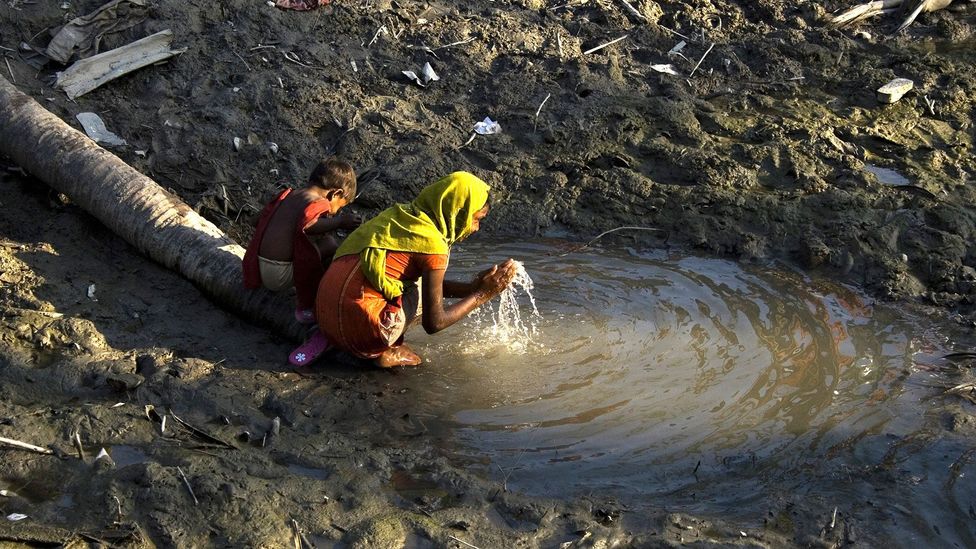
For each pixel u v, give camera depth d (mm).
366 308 4988
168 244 5816
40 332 5172
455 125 7434
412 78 7695
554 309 5973
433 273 5004
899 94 7781
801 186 6992
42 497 4203
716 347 5625
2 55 7188
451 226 5098
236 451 4543
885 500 4410
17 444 4383
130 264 5953
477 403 5098
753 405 5105
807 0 8867
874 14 8820
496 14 8344
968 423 4883
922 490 4457
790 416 5020
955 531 4242
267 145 7098
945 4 8844
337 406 4988
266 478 4395
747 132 7488
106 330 5363
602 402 5129
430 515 4250
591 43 8234
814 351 5590
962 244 6449
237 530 4078
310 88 7434
